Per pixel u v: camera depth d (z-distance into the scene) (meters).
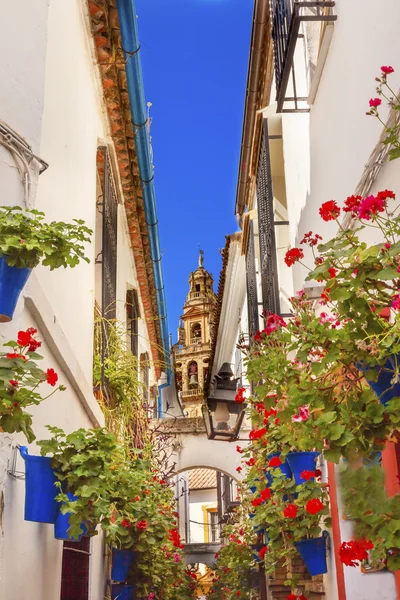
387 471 3.58
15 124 4.04
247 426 14.45
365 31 4.28
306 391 3.14
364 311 2.87
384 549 3.03
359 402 2.96
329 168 5.46
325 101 5.54
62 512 3.53
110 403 7.70
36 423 4.05
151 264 13.16
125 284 10.95
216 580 16.64
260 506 6.57
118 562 7.23
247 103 10.24
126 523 6.96
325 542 5.74
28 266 3.14
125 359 8.04
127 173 10.00
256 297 10.24
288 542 5.84
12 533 3.45
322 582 6.17
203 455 14.58
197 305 53.81
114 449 3.82
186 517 23.83
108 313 8.12
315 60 6.11
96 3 7.12
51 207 4.82
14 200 3.88
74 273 5.73
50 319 4.38
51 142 4.86
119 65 8.06
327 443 3.06
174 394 20.81
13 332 3.59
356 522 3.32
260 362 4.75
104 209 7.96
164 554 8.39
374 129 4.11
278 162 9.03
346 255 2.95
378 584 4.64
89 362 6.69
